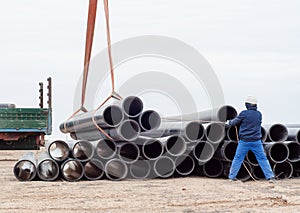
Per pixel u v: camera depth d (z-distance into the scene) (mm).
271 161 12570
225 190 10297
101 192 10086
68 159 11969
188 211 8078
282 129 12562
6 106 23578
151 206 8531
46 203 8906
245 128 11695
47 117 22125
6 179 12727
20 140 22438
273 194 9703
